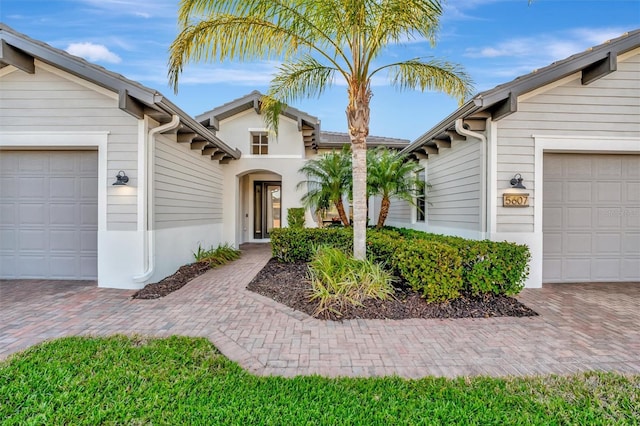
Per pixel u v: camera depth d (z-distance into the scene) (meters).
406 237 7.53
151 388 2.97
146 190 6.67
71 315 5.00
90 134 6.58
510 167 6.75
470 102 6.23
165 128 6.82
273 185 15.81
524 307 5.38
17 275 7.18
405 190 10.22
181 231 8.38
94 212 7.11
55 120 6.58
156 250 7.04
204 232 10.16
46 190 7.14
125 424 2.50
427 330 4.46
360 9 5.55
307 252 8.80
